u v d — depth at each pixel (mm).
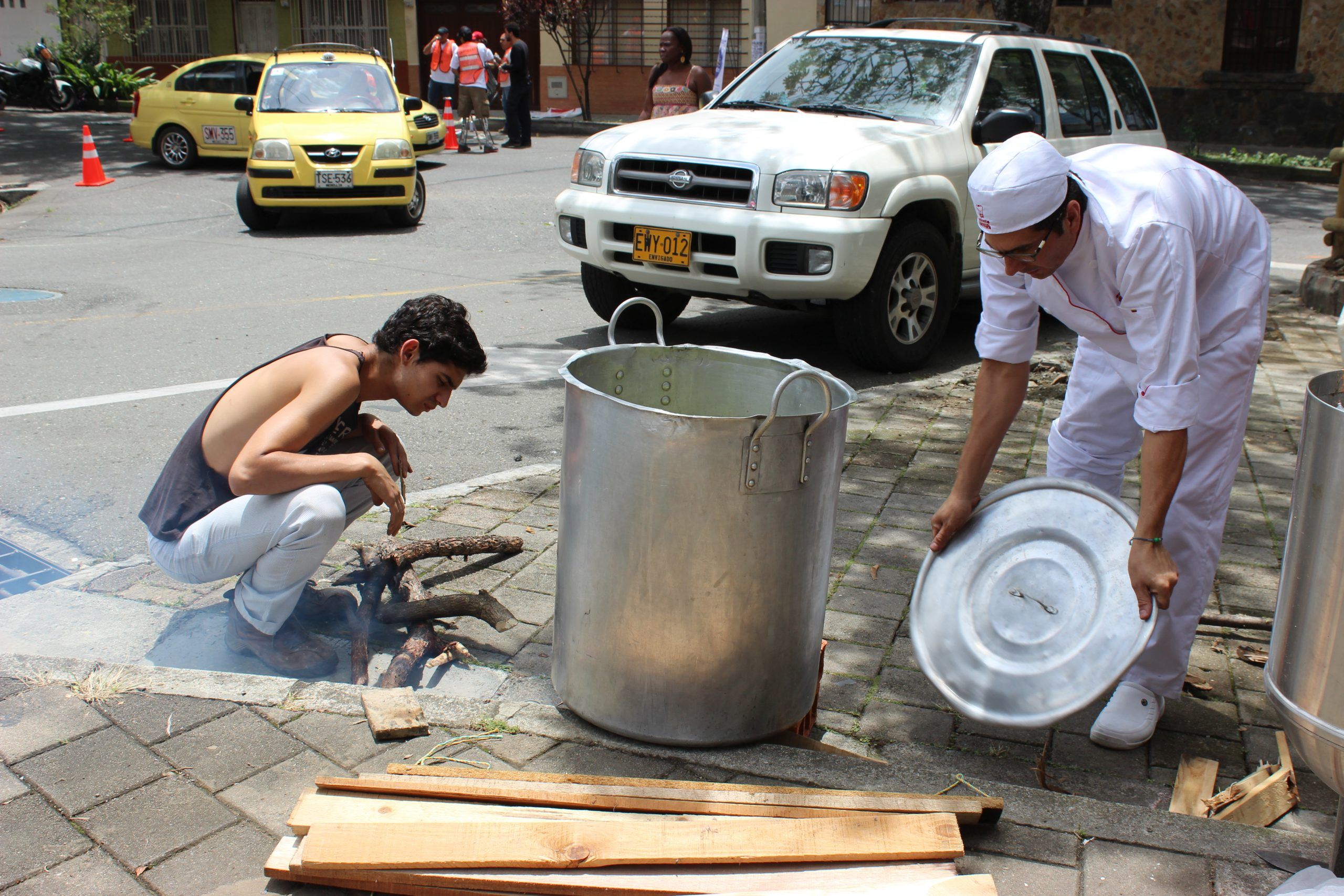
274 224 11828
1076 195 2432
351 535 4055
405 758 2557
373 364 3115
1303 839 2359
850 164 5770
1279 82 19672
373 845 2156
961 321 8102
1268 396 6277
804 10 21859
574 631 2711
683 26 23219
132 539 4062
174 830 2287
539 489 4578
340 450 3336
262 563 3031
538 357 6738
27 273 9031
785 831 2234
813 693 2822
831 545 2732
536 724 2721
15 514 4242
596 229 6379
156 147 16438
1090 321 2689
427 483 4691
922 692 3178
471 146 19609
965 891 2064
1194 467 2770
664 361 2990
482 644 3338
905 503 4523
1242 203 2703
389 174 11352
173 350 6684
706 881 2123
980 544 2850
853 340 6273
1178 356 2414
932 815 2295
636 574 2541
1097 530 2678
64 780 2434
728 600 2533
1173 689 2965
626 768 2568
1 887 2111
